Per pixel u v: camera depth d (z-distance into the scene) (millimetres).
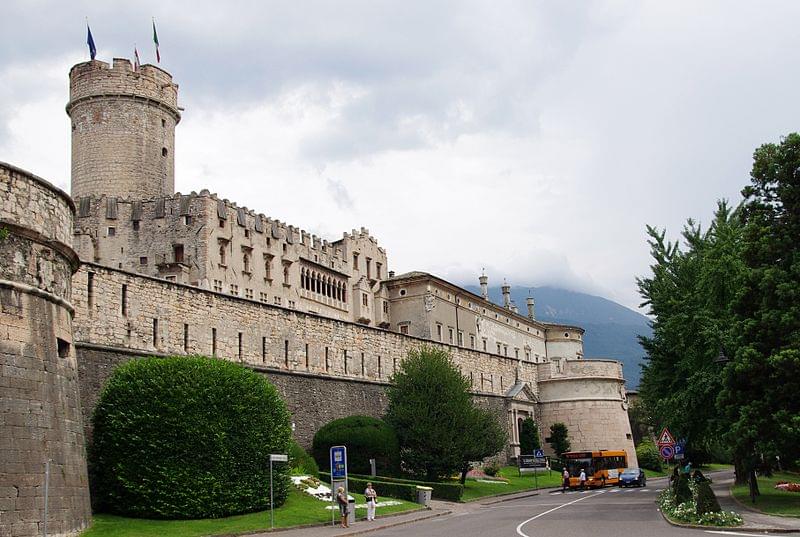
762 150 43750
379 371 69375
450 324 108125
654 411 62000
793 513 38031
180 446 38344
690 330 52031
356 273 104312
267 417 42406
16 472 28594
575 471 75188
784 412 39844
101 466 38625
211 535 34125
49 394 30953
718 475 95500
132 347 45938
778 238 42625
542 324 138625
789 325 40438
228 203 83250
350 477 56250
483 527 37094
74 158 85812
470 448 62781
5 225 30250
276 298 87688
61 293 33438
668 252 59375
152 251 80062
